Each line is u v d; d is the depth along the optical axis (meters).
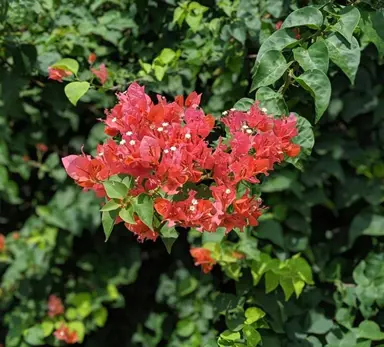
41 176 1.30
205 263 1.15
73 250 1.35
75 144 1.29
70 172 0.77
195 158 0.75
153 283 1.36
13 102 1.23
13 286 1.35
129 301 1.38
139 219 0.76
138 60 1.18
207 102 1.17
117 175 0.75
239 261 1.14
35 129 1.28
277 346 1.11
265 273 1.13
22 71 1.19
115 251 1.35
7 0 1.08
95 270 1.35
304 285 1.18
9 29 1.14
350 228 1.25
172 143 0.75
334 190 1.27
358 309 1.21
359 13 0.76
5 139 1.27
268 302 1.14
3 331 1.38
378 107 1.23
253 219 0.79
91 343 1.38
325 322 1.17
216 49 1.12
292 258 1.13
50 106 1.27
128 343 1.38
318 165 1.25
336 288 1.24
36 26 1.15
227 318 1.10
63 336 1.32
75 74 0.99
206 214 0.74
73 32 1.16
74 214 1.31
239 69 1.13
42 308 1.34
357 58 0.75
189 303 1.29
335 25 0.76
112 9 1.20
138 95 0.80
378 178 1.26
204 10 1.10
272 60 0.76
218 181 0.76
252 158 0.76
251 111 0.79
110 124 0.79
